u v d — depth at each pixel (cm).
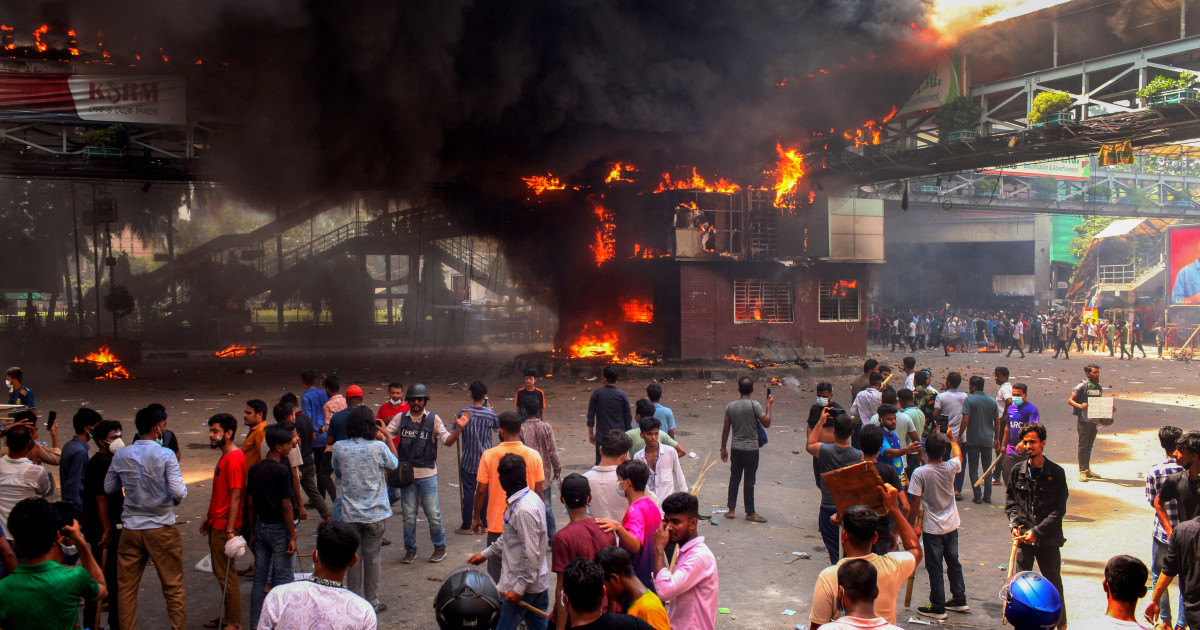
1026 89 2017
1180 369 2547
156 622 567
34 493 527
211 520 540
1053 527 538
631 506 465
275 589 351
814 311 2608
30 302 3291
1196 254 3347
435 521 704
